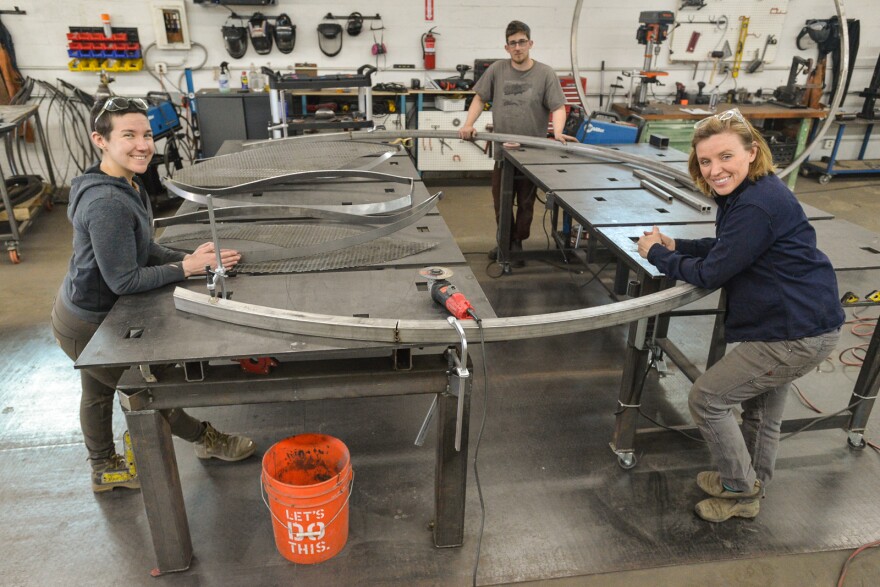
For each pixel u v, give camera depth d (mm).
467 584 1681
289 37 5105
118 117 1468
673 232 2098
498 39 5535
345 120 3727
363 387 1482
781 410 1808
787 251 1478
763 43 5695
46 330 2959
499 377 2664
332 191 2420
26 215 4102
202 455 2088
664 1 5520
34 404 2410
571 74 5695
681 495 2018
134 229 1559
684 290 1632
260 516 1888
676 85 5695
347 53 5391
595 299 3410
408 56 5492
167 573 1684
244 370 1449
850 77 5727
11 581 1657
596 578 1713
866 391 2115
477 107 3686
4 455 2131
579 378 2674
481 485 2041
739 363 1620
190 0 4988
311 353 1341
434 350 1867
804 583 1710
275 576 1686
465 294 1609
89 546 1771
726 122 1460
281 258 1796
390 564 1733
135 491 1978
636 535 1855
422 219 2193
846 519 1927
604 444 2256
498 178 3730
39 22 4820
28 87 4801
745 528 1889
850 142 6215
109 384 1695
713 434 1729
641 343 1927
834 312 1538
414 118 5594
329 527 1676
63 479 2025
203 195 2199
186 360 1296
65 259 3826
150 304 1538
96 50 4867
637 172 2850
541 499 1987
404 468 2105
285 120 3578
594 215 2268
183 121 5195
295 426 2309
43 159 5211
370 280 1685
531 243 4254
